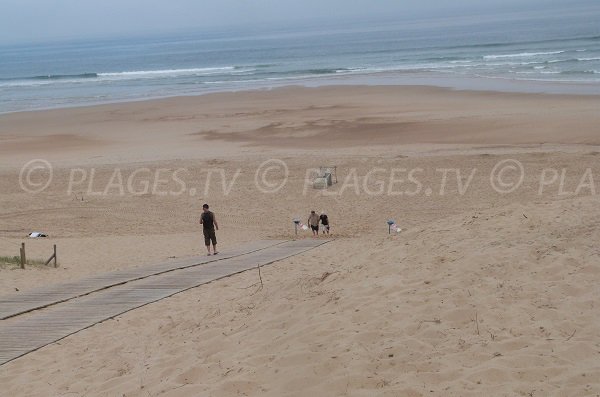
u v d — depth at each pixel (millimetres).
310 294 7617
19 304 10773
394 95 53844
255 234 20812
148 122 48469
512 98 47688
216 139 40312
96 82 88938
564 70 62500
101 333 8898
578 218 8516
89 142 41781
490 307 6098
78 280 12766
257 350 6164
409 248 8906
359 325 6125
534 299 6180
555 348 5129
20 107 62156
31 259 16656
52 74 119062
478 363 5031
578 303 5980
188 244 19016
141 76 96062
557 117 38094
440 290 6684
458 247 8195
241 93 62375
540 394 4441
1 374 7504
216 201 25781
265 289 8969
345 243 15828
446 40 127438
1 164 34688
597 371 4652
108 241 19781
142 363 6977
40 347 8445
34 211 25234
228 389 5312
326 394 4867
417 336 5691
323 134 39656
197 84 75562
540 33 123562
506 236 8234
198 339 7230
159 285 11758
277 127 42938
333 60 101625
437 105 47219
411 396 4621
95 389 6398
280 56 122875
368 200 24562
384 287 7121
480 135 35312
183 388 5602
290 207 24422
